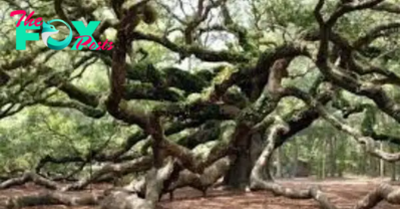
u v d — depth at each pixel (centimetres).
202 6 2461
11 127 2991
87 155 2848
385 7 1855
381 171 5203
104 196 1798
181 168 1770
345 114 2588
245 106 2183
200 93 1995
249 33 2375
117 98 1512
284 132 2275
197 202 1988
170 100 2167
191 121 2436
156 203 1664
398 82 2080
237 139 2031
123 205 1617
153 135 1684
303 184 3488
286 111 2744
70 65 2433
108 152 2848
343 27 2017
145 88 2158
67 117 3014
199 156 1853
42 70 2234
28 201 1811
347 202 1970
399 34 2033
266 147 2172
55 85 2305
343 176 5772
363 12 2048
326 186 3212
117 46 1379
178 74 2195
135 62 2509
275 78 2064
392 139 2622
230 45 2389
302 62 2805
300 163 6119
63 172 3158
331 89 2320
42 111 2962
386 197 1394
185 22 2467
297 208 1794
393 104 1748
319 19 1513
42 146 2952
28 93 2369
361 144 1802
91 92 2361
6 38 2172
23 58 2067
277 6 2072
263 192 2384
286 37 2116
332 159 5641
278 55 1838
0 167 3033
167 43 2202
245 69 1916
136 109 1630
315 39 1856
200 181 2030
